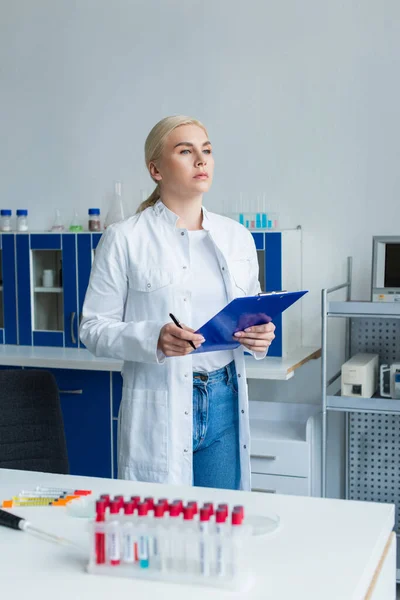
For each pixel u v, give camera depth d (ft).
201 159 6.95
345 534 4.61
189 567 4.05
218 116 11.67
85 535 4.68
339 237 11.23
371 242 11.08
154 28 11.89
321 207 11.27
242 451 7.26
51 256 11.98
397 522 10.85
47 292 12.01
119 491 5.46
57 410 6.70
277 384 11.69
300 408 11.49
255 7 11.33
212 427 7.00
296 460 10.23
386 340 10.79
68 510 5.08
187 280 7.02
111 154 12.33
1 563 4.30
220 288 7.16
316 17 11.03
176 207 7.16
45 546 4.53
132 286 7.07
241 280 7.30
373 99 10.87
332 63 11.02
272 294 6.13
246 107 11.50
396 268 9.79
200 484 7.13
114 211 11.73
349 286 11.10
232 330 6.44
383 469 10.88
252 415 11.75
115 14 12.09
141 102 12.07
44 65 12.60
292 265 10.96
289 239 10.77
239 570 3.93
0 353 11.41
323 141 11.17
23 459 6.56
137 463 6.96
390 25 10.69
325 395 9.86
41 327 12.11
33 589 3.98
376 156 10.93
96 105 12.34
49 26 12.50
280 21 11.22
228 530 3.94
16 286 12.12
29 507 5.19
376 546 4.47
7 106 12.89
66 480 5.74
